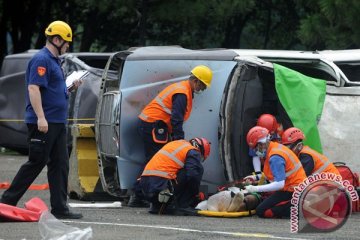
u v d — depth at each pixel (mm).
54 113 21531
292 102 24906
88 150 27562
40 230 18344
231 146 24828
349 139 25219
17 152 48719
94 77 34625
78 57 38469
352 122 25312
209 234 19219
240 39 73500
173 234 19188
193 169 23000
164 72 25500
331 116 25250
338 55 29078
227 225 21109
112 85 26375
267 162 22734
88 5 52969
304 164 22734
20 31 70000
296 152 22953
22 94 42844
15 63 43250
